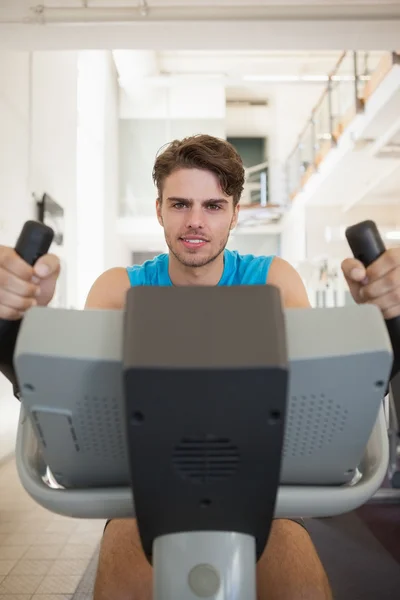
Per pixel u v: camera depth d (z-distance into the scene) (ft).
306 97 37.88
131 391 1.43
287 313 1.67
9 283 1.95
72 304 17.37
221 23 10.96
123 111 34.37
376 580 6.12
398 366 2.21
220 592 1.90
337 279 15.07
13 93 12.17
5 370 2.16
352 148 21.42
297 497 2.01
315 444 1.87
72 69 18.12
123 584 2.85
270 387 1.42
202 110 34.81
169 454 1.57
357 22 10.97
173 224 3.25
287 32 11.37
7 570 6.45
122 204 33.83
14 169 12.22
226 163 3.15
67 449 1.89
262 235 38.86
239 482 1.64
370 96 18.43
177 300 1.52
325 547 7.13
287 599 2.81
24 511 8.64
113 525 3.19
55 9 10.75
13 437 12.17
